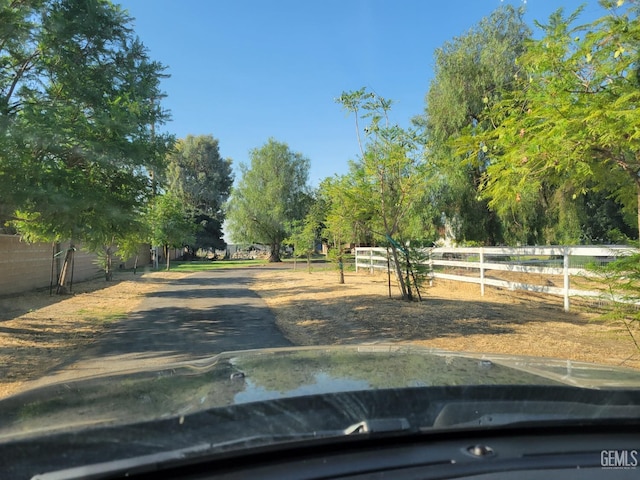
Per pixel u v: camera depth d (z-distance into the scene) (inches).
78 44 409.4
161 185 493.4
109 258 1053.2
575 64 290.8
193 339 390.3
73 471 68.5
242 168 1985.7
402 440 82.6
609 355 307.4
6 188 335.6
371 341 366.9
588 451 84.0
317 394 93.1
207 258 2901.1
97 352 349.4
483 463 77.5
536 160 298.2
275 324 463.8
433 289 692.1
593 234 967.0
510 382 105.7
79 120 376.5
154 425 78.0
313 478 72.2
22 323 474.3
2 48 386.3
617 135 260.1
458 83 847.1
